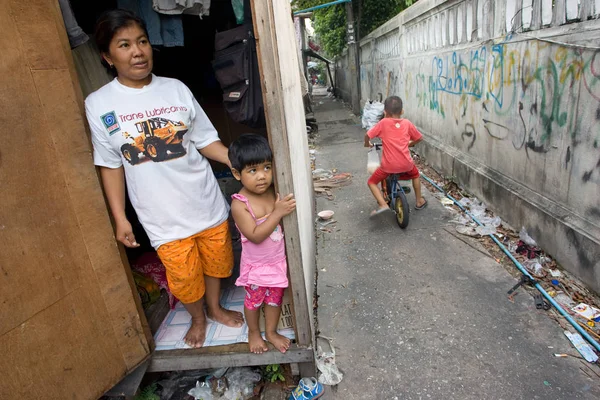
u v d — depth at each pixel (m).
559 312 2.77
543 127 3.27
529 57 3.37
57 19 1.73
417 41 6.67
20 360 1.63
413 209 4.74
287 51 2.79
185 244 2.08
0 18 1.52
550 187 3.26
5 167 1.55
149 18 2.26
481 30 4.24
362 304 3.11
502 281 3.21
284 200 1.96
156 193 1.97
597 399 2.14
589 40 2.63
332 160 7.49
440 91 5.71
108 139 1.88
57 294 1.75
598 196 2.72
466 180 4.91
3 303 1.56
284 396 2.33
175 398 2.38
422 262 3.61
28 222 1.63
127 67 1.81
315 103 17.77
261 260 2.07
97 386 1.95
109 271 1.99
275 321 2.24
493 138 4.19
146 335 2.25
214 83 4.15
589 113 2.71
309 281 2.82
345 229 4.44
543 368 2.37
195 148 2.11
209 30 3.51
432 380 2.36
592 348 2.46
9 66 1.55
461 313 2.89
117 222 2.00
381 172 4.20
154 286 2.65
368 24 12.79
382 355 2.58
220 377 2.43
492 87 4.10
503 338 2.62
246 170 1.85
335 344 2.72
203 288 2.26
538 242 3.45
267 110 1.88
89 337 1.90
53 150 1.72
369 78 11.81
